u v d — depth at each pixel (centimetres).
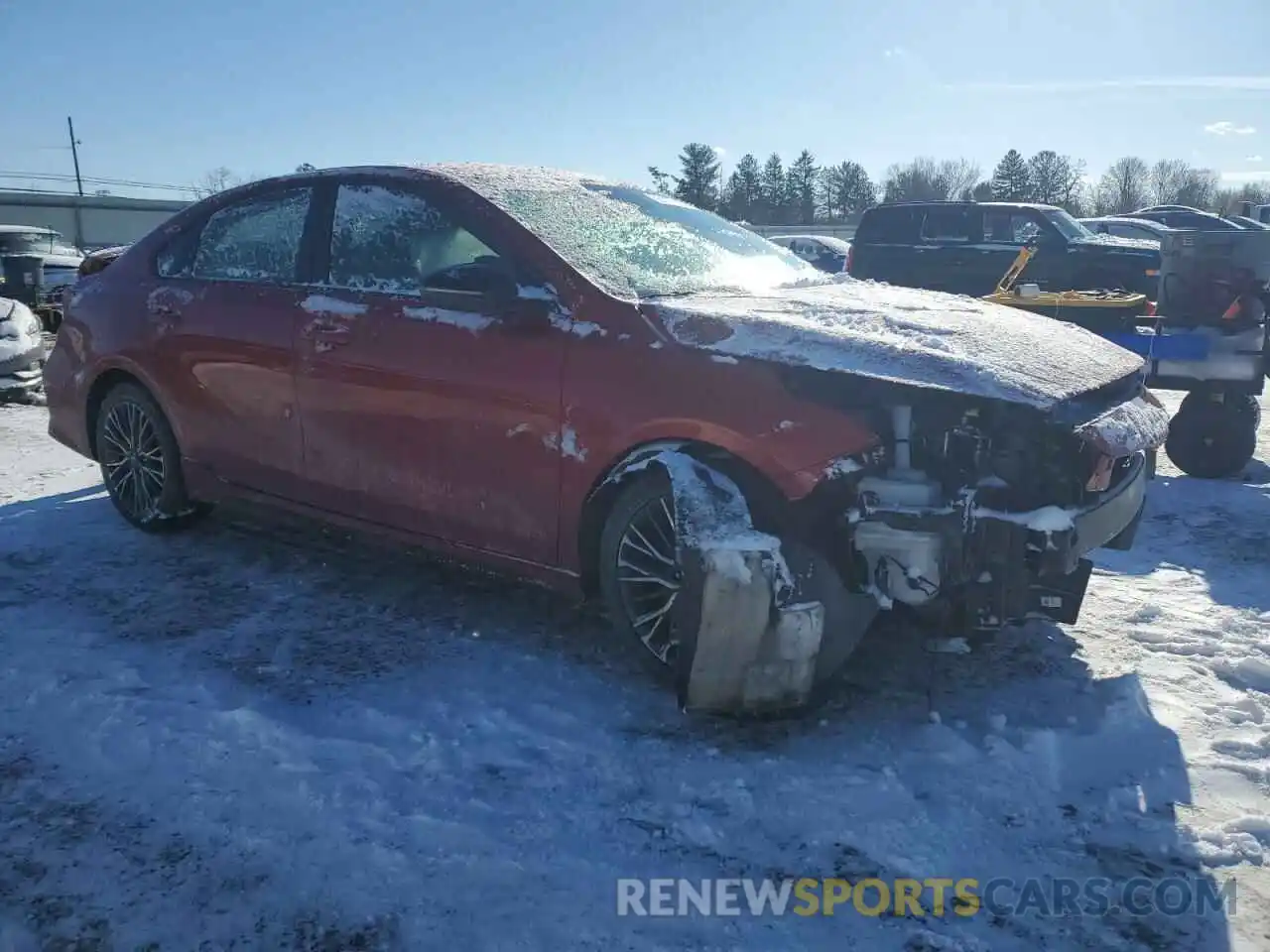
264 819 254
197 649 351
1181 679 340
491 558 354
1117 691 329
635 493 311
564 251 344
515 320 333
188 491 451
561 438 325
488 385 339
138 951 210
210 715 303
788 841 250
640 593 320
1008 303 724
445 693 322
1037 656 355
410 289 369
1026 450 285
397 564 438
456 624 376
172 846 244
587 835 250
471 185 370
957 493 282
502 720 305
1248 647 365
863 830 254
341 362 377
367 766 279
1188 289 635
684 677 290
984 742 295
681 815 259
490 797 265
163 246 458
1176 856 247
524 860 240
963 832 254
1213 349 609
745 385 295
